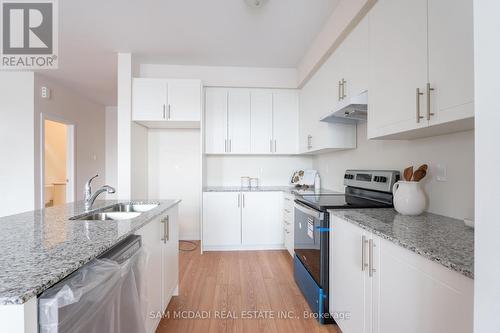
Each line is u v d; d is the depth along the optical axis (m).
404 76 1.30
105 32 2.49
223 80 3.36
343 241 1.52
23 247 0.88
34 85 3.43
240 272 2.58
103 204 1.96
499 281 0.45
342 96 2.07
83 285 0.74
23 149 3.40
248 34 2.55
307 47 2.83
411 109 1.25
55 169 5.09
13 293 0.57
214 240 3.21
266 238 3.25
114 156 5.29
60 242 0.94
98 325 0.79
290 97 3.52
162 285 1.67
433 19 1.11
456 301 0.76
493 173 0.46
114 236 1.01
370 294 1.22
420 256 0.91
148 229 1.41
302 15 2.22
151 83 3.05
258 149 3.49
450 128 1.23
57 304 0.64
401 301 1.01
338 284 1.59
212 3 2.06
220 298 2.07
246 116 3.47
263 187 3.63
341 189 2.82
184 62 3.24
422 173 1.49
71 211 1.60
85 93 4.37
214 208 3.21
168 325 1.72
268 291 2.19
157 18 2.26
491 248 0.46
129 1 2.03
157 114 3.05
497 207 0.45
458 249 0.89
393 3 1.38
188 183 3.79
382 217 1.45
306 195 2.45
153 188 3.75
